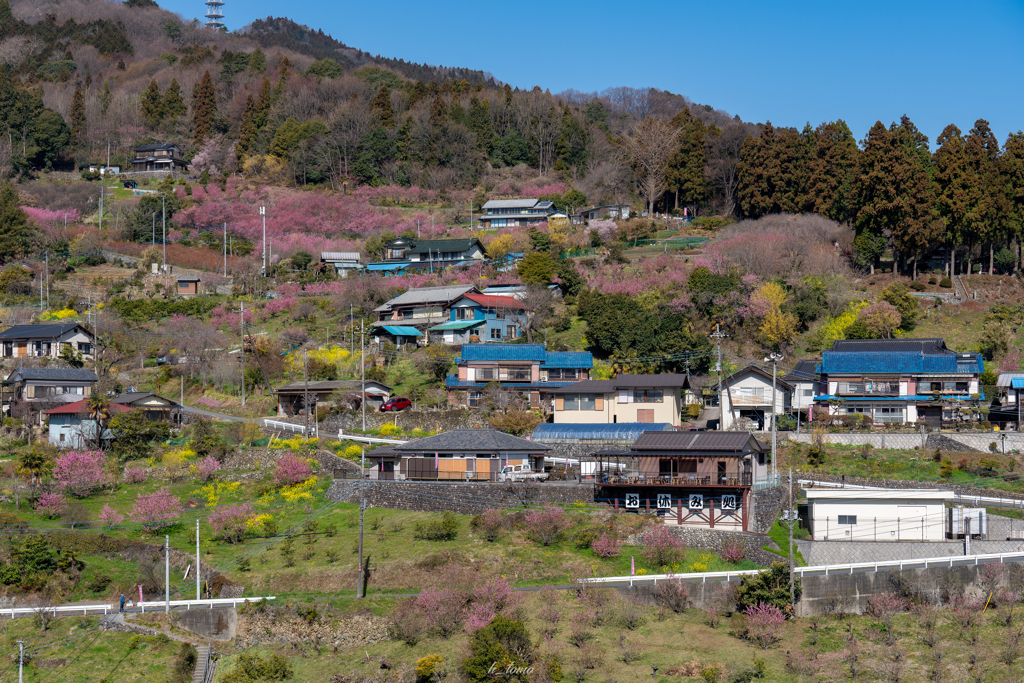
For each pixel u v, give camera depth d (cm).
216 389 8312
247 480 6059
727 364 7838
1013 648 3869
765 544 4747
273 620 4434
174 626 4466
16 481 5844
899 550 4606
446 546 4925
